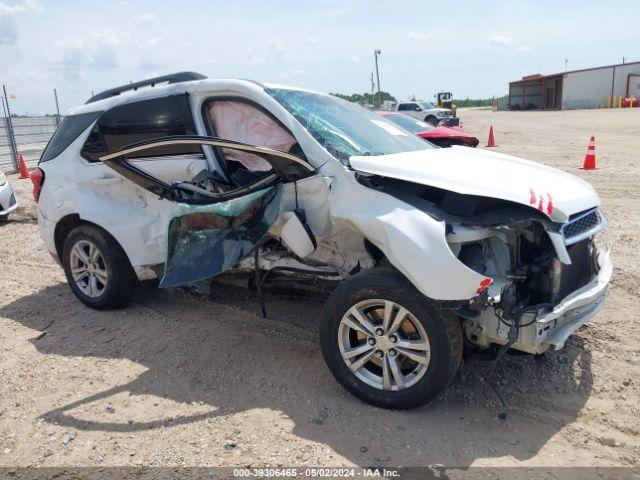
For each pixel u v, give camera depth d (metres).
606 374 3.78
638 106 50.03
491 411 3.41
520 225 3.17
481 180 3.44
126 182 4.73
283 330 4.59
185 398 3.64
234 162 4.33
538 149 17.44
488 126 30.39
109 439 3.23
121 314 5.04
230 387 3.76
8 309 5.30
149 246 4.67
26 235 8.42
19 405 3.62
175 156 4.42
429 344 3.18
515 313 3.18
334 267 3.88
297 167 3.71
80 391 3.77
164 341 4.47
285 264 4.04
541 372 3.83
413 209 3.23
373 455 3.01
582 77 53.91
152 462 3.01
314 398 3.58
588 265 3.79
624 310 4.77
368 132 4.41
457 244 3.23
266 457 3.02
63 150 5.13
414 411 3.41
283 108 3.98
